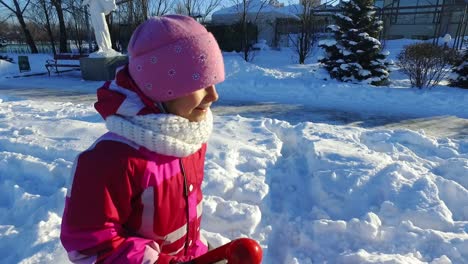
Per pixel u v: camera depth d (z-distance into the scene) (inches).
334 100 379.6
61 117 243.3
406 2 1168.8
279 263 101.1
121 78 47.0
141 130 44.6
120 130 45.1
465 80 438.0
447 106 351.9
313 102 369.7
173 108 47.7
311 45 761.0
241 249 44.8
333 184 130.5
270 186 138.3
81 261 44.7
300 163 157.5
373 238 105.5
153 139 44.9
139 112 44.9
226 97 394.3
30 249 94.3
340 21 514.3
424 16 1142.3
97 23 548.4
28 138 170.7
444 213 114.3
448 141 196.5
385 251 101.5
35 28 1299.2
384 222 113.3
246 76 504.1
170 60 44.6
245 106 348.5
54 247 94.3
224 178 131.6
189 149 47.7
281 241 109.6
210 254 50.2
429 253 100.3
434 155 176.6
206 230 111.4
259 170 144.0
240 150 162.4
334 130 199.5
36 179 139.6
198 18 964.6
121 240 45.2
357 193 126.2
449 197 128.6
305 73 541.6
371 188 127.9
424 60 418.6
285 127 203.0
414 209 115.4
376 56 490.9
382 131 199.6
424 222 112.9
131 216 48.5
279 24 1084.5
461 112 329.1
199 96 47.4
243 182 133.0
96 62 533.6
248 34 935.7
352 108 343.9
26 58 637.3
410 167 148.1
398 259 93.9
